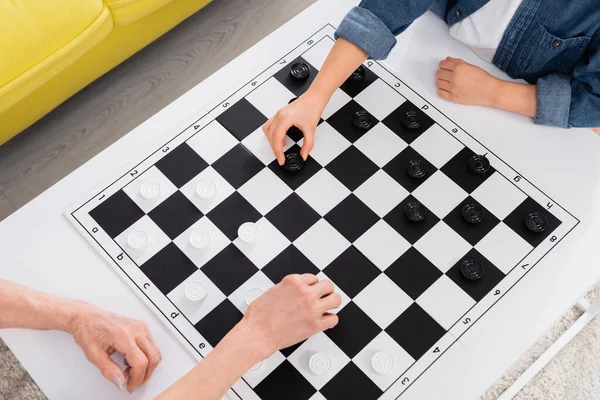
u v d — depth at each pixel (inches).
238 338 45.6
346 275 50.4
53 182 81.3
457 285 50.4
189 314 49.1
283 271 50.5
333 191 53.4
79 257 51.1
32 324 47.1
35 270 50.6
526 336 49.1
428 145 55.6
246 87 57.5
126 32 77.4
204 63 88.4
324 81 55.1
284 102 57.1
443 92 57.6
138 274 50.4
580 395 72.3
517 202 53.6
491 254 51.6
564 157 55.8
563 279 51.0
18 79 67.9
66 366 47.5
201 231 51.3
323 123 56.1
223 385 44.7
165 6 78.7
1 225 51.9
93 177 53.8
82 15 68.8
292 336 46.3
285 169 54.0
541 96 55.9
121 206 52.8
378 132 55.9
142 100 85.9
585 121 55.5
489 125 56.8
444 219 52.6
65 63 71.0
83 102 85.2
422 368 47.8
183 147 54.9
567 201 53.9
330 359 47.4
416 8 54.8
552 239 52.4
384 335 48.6
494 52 59.3
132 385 46.3
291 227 52.0
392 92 57.7
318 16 60.9
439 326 49.0
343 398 46.8
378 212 52.7
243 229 51.2
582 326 73.7
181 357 48.1
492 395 72.0
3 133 75.4
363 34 54.4
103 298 49.8
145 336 47.3
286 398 46.7
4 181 81.0
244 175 53.9
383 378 47.4
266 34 90.5
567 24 55.0
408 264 50.9
